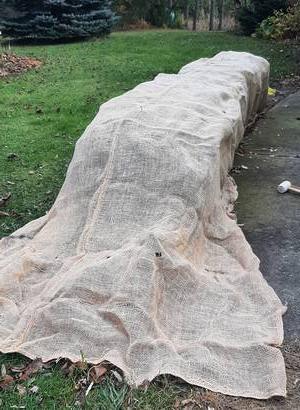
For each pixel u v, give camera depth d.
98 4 14.44
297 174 5.41
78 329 2.96
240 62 6.54
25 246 3.74
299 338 3.11
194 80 5.40
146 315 2.94
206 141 4.05
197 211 3.67
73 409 2.63
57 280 3.31
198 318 3.13
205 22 17.70
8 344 2.98
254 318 3.20
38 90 9.01
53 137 6.76
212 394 2.69
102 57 11.53
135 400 2.65
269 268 3.79
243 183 5.20
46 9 14.07
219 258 3.75
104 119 4.15
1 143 6.53
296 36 12.88
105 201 3.65
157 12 17.73
